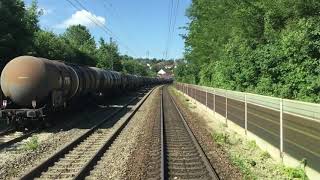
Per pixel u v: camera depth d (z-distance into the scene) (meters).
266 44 27.34
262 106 16.56
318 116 10.93
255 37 30.55
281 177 12.45
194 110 40.00
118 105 42.66
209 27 52.12
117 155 15.80
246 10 30.59
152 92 80.44
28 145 16.95
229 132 22.52
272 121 15.16
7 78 21.95
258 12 30.14
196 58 62.69
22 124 22.25
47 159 13.91
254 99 17.95
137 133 22.22
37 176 12.30
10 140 18.23
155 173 12.74
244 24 30.84
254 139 17.97
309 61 20.02
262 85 23.86
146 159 14.98
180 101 53.53
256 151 16.81
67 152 16.16
